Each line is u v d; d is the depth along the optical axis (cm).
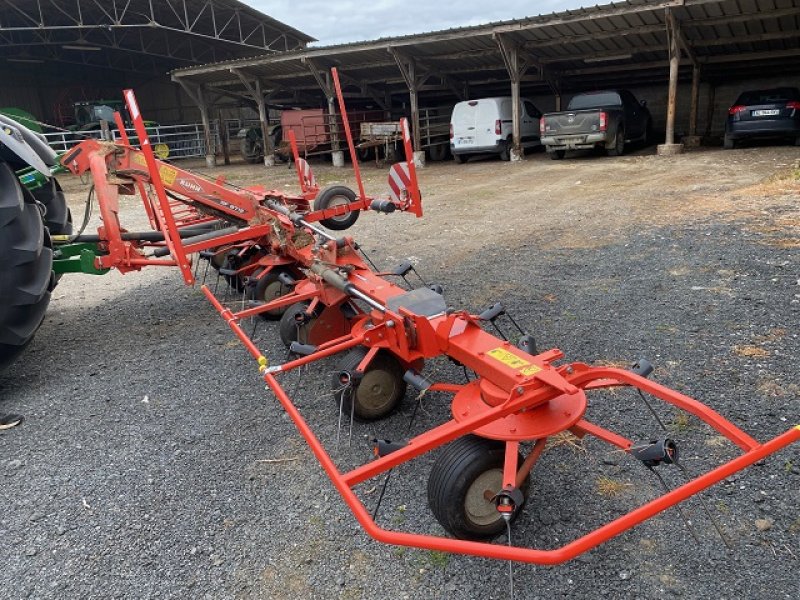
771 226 674
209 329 553
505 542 263
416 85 1850
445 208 1045
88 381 454
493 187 1238
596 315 491
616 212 862
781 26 1462
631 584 239
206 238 530
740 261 572
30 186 476
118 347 521
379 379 364
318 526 287
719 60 1691
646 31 1480
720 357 400
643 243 677
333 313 441
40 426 391
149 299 657
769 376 370
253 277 542
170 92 3447
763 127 1391
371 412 367
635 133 1717
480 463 247
